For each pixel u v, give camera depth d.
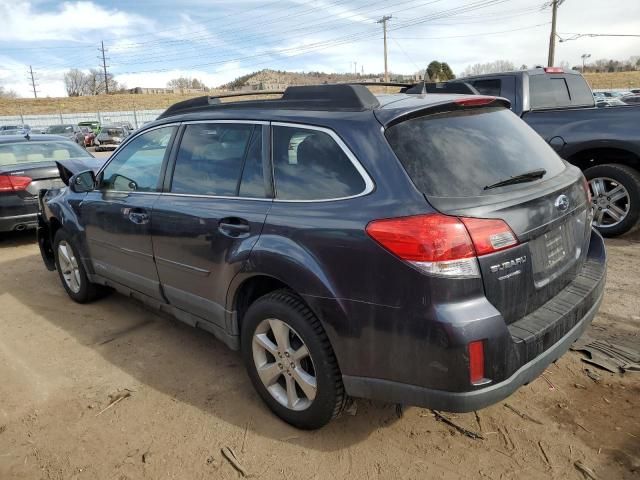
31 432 2.98
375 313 2.32
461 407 2.21
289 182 2.78
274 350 2.85
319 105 2.81
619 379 3.19
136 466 2.67
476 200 2.30
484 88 7.14
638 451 2.59
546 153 3.04
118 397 3.29
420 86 3.27
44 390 3.41
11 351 4.00
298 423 2.84
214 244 3.06
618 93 30.58
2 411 3.20
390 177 2.37
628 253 5.46
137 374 3.57
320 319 2.52
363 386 2.46
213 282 3.15
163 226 3.46
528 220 2.41
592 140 5.75
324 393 2.62
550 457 2.58
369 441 2.76
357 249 2.35
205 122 3.36
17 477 2.63
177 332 4.22
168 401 3.22
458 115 2.76
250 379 3.17
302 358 2.73
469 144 2.60
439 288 2.16
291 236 2.63
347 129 2.58
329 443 2.76
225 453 2.72
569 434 2.74
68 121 55.03
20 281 5.71
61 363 3.77
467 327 2.14
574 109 6.01
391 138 2.46
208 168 3.28
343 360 2.48
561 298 2.66
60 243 4.89
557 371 3.31
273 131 2.93
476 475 2.49
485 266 2.21
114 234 4.02
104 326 4.39
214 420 3.01
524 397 3.06
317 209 2.58
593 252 3.21
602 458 2.56
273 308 2.75
